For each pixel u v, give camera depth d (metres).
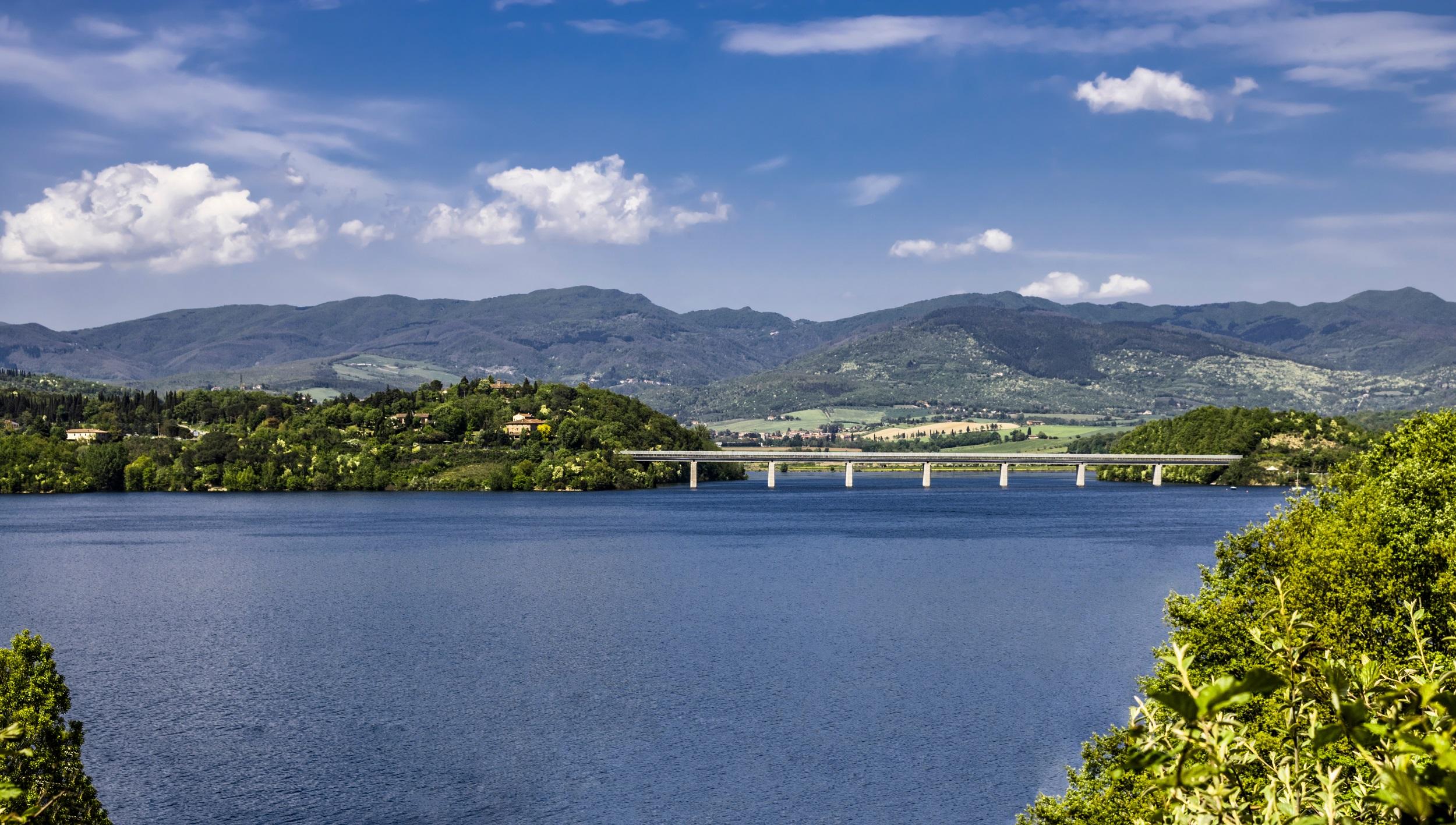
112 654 131.75
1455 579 55.41
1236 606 61.66
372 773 87.44
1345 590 59.25
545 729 98.56
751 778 85.31
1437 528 65.19
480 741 95.38
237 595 175.25
